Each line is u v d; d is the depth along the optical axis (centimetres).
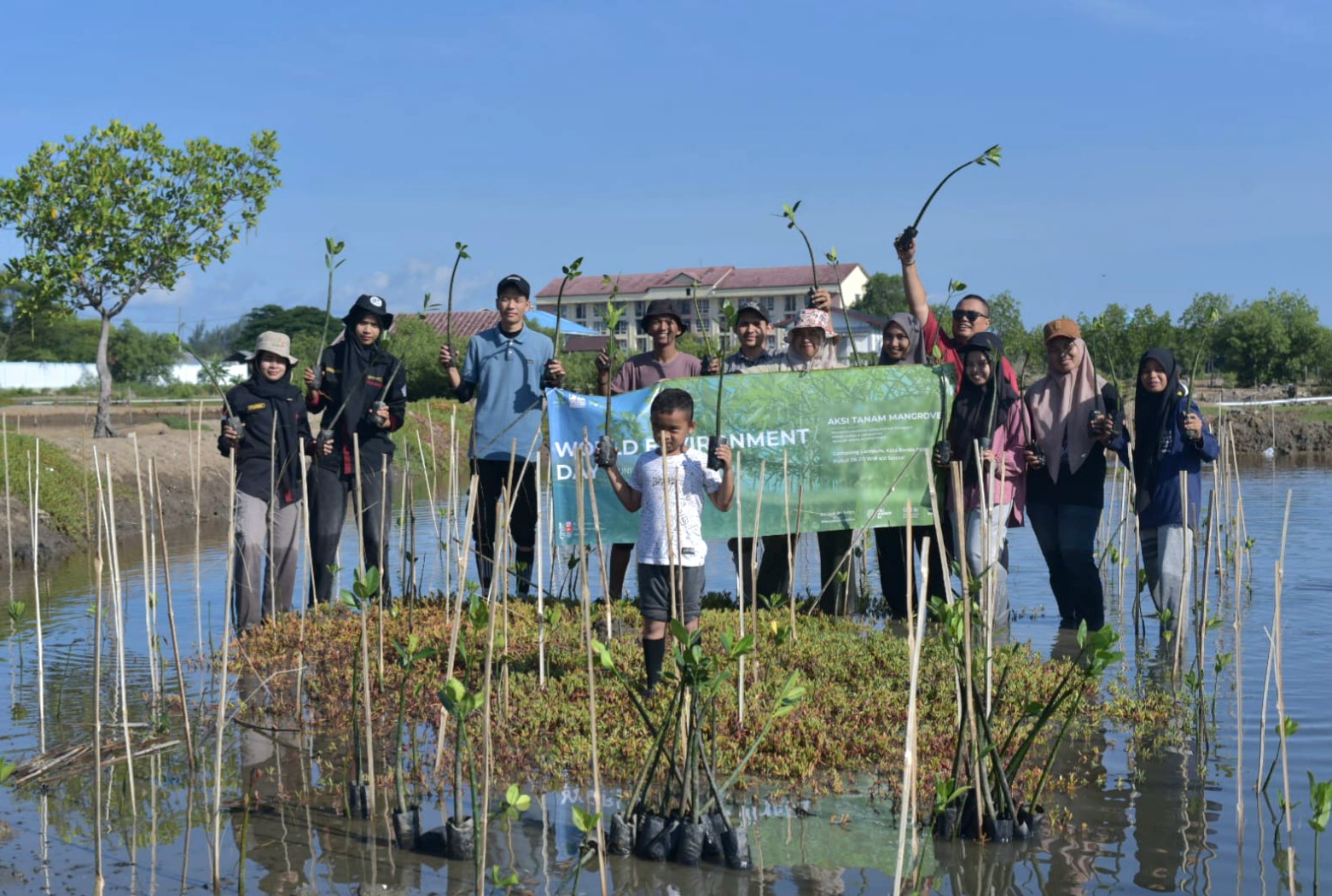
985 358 891
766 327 998
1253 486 2166
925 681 732
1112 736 650
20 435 1817
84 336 7506
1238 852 488
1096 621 948
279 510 955
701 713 496
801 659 787
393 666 778
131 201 2767
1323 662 812
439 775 561
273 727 684
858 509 938
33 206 2744
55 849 505
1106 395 933
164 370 5297
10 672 831
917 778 569
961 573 551
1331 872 466
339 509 983
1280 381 6147
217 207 2808
